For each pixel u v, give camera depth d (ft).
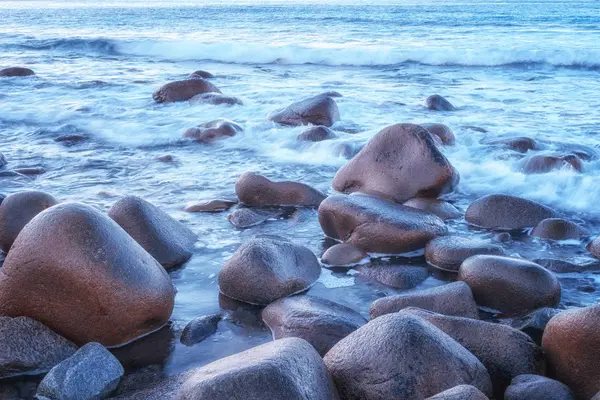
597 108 36.99
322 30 87.97
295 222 19.85
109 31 91.66
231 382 9.14
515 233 18.90
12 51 70.49
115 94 42.96
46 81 48.06
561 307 14.24
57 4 196.44
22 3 211.61
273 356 9.67
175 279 15.99
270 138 30.68
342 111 36.60
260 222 19.88
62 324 12.60
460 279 14.97
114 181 24.31
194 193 22.84
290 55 61.62
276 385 9.12
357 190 22.00
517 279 14.10
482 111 36.70
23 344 11.85
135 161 27.27
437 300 13.55
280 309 13.56
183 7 156.15
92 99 40.96
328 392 9.93
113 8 155.43
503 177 24.27
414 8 133.80
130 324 12.80
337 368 10.57
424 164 21.22
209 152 28.86
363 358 10.38
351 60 59.72
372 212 17.63
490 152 27.43
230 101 38.75
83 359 11.23
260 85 46.68
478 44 66.95
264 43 70.13
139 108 38.60
